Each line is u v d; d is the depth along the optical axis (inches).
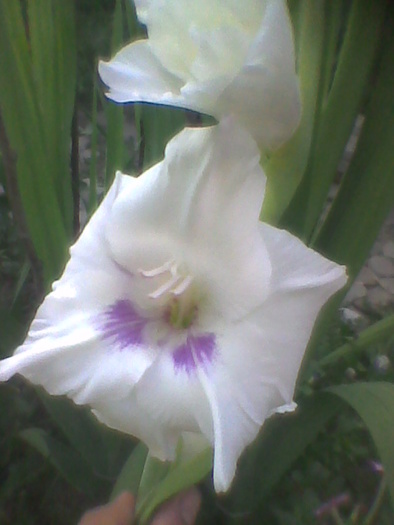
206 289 8.1
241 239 7.6
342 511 18.7
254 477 15.3
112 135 15.4
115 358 8.1
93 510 11.5
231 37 7.3
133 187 8.0
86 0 31.0
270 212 8.7
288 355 7.6
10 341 16.2
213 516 16.0
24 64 13.2
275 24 7.0
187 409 7.9
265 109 7.6
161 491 10.1
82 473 16.4
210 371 7.8
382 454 9.9
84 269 8.2
